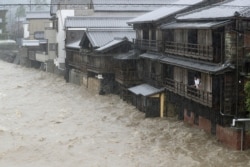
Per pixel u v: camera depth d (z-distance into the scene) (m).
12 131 36.75
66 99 52.44
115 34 56.41
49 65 80.62
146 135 34.38
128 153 29.92
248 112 28.94
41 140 33.84
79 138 34.22
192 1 41.94
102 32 56.44
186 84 35.00
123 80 46.84
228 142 29.25
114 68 52.34
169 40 39.97
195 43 33.75
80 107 47.06
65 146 32.06
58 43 74.19
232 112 29.14
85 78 60.09
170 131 34.69
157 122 37.84
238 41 28.20
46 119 41.50
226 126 29.55
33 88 62.62
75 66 64.75
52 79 71.75
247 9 28.30
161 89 39.53
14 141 33.59
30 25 101.88
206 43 31.38
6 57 109.38
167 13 40.88
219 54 29.64
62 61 72.81
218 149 29.02
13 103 50.34
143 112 41.25
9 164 28.06
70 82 67.50
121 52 51.75
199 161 27.31
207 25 29.25
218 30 29.25
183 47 35.31
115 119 40.50
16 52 108.44
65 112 44.56
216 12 31.88
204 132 32.91
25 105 48.97
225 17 28.09
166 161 27.81
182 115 37.94
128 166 27.23
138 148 31.03
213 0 38.53
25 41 94.94
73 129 37.31
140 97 42.22
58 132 36.38
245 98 28.70
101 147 31.61
